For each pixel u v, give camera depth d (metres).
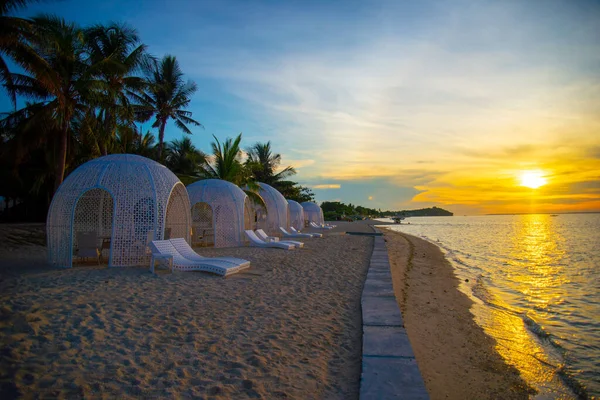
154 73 26.12
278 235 24.86
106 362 4.47
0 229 17.92
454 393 4.65
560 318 8.31
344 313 6.88
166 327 5.68
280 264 11.85
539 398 4.69
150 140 33.75
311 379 4.29
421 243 27.42
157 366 4.43
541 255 20.77
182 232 14.65
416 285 11.00
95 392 3.82
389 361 4.70
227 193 17.31
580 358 6.05
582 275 14.00
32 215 29.70
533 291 11.09
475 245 27.62
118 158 11.92
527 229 57.94
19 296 6.92
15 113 19.03
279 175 42.06
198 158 24.11
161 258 10.20
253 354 4.86
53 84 14.55
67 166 23.09
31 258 12.75
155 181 11.70
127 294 7.39
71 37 17.30
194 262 10.05
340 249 17.17
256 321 6.14
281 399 3.83
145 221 11.27
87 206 14.54
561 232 47.59
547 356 6.11
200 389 3.95
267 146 42.59
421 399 3.80
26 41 13.34
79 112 18.78
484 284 12.12
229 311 6.59
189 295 7.51
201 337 5.36
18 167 23.95
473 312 8.47
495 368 5.48
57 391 3.79
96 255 11.01
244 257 13.34
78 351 4.71
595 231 49.72
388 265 12.37
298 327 5.98
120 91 20.09
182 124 28.30
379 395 3.87
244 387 4.04
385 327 5.96
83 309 6.24
